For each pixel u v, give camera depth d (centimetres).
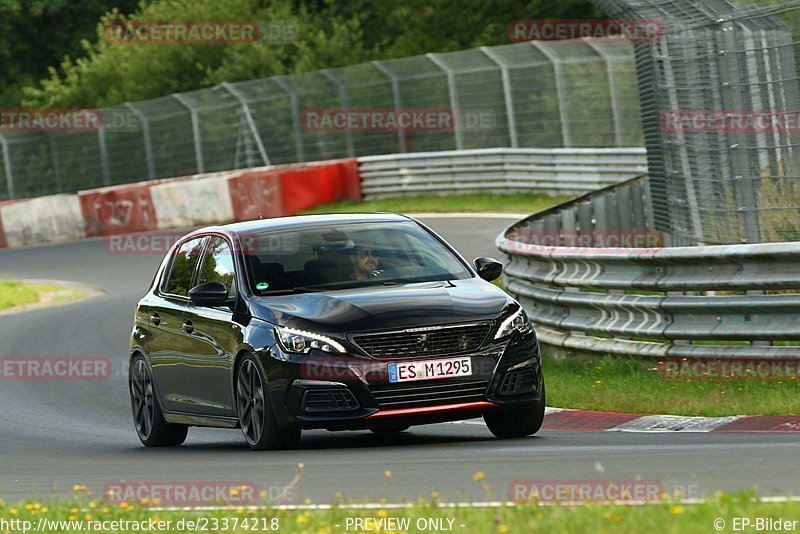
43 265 11200
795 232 4844
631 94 11306
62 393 5462
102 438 4284
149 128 14450
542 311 5053
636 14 5897
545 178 11444
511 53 12088
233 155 14025
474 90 12381
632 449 2920
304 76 13562
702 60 5397
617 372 4309
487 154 12038
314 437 3819
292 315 3262
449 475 2648
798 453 2672
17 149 14775
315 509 2289
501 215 10644
